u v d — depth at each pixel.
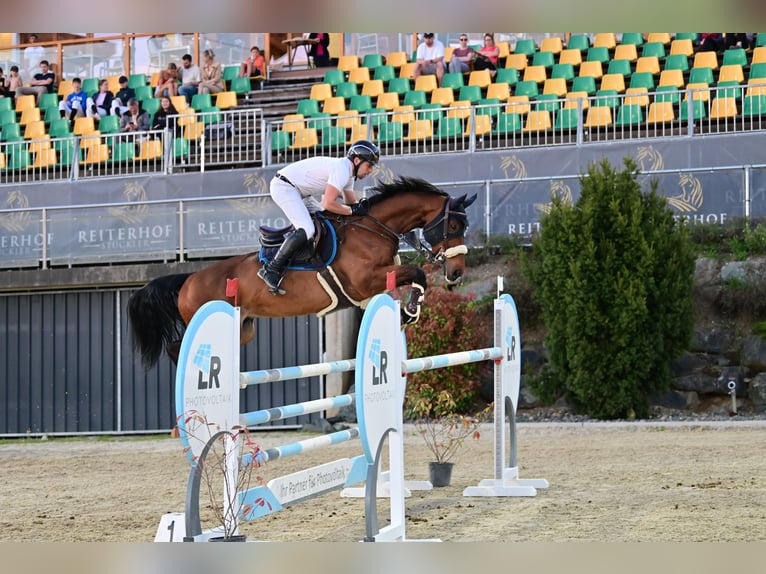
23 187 18.20
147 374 15.12
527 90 20.70
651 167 15.81
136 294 9.05
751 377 13.52
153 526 6.83
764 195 14.41
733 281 13.77
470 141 16.83
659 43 21.58
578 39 22.69
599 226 13.48
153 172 18.67
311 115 20.66
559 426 12.75
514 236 15.02
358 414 5.74
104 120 22.19
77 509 7.71
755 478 8.11
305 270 8.26
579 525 6.37
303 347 14.77
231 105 22.39
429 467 8.70
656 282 13.32
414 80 22.33
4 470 10.62
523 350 14.28
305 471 6.13
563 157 16.12
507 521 6.73
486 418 13.70
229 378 5.64
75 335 15.48
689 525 6.19
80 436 15.22
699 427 12.23
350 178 8.24
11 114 23.75
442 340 13.85
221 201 14.95
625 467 9.12
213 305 5.47
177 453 12.00
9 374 15.71
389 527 6.01
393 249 8.35
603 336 13.25
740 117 17.69
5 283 15.53
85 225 15.42
